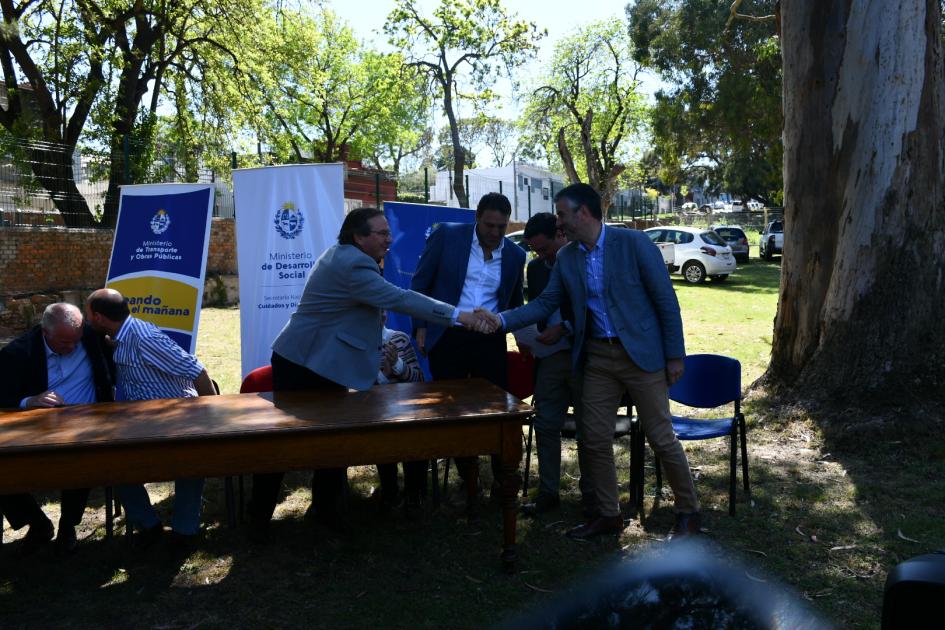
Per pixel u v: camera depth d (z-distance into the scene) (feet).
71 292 43.62
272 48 64.44
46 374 13.41
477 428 11.90
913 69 19.17
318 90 81.00
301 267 20.20
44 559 13.38
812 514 14.70
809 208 20.72
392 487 15.37
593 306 13.57
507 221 15.19
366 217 13.34
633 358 13.08
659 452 13.57
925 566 5.03
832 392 19.85
